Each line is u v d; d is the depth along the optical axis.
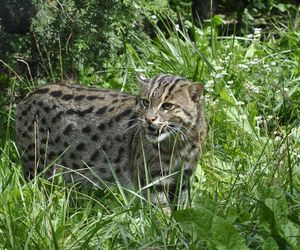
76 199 9.70
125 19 12.12
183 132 9.72
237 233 7.86
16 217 8.93
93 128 10.35
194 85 9.73
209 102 11.50
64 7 12.02
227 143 11.18
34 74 12.42
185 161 9.85
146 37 13.13
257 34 13.96
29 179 10.67
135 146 9.95
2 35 12.04
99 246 8.24
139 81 9.93
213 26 14.61
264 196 8.41
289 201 9.00
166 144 9.73
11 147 11.13
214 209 8.24
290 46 14.14
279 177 9.54
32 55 12.31
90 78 12.59
